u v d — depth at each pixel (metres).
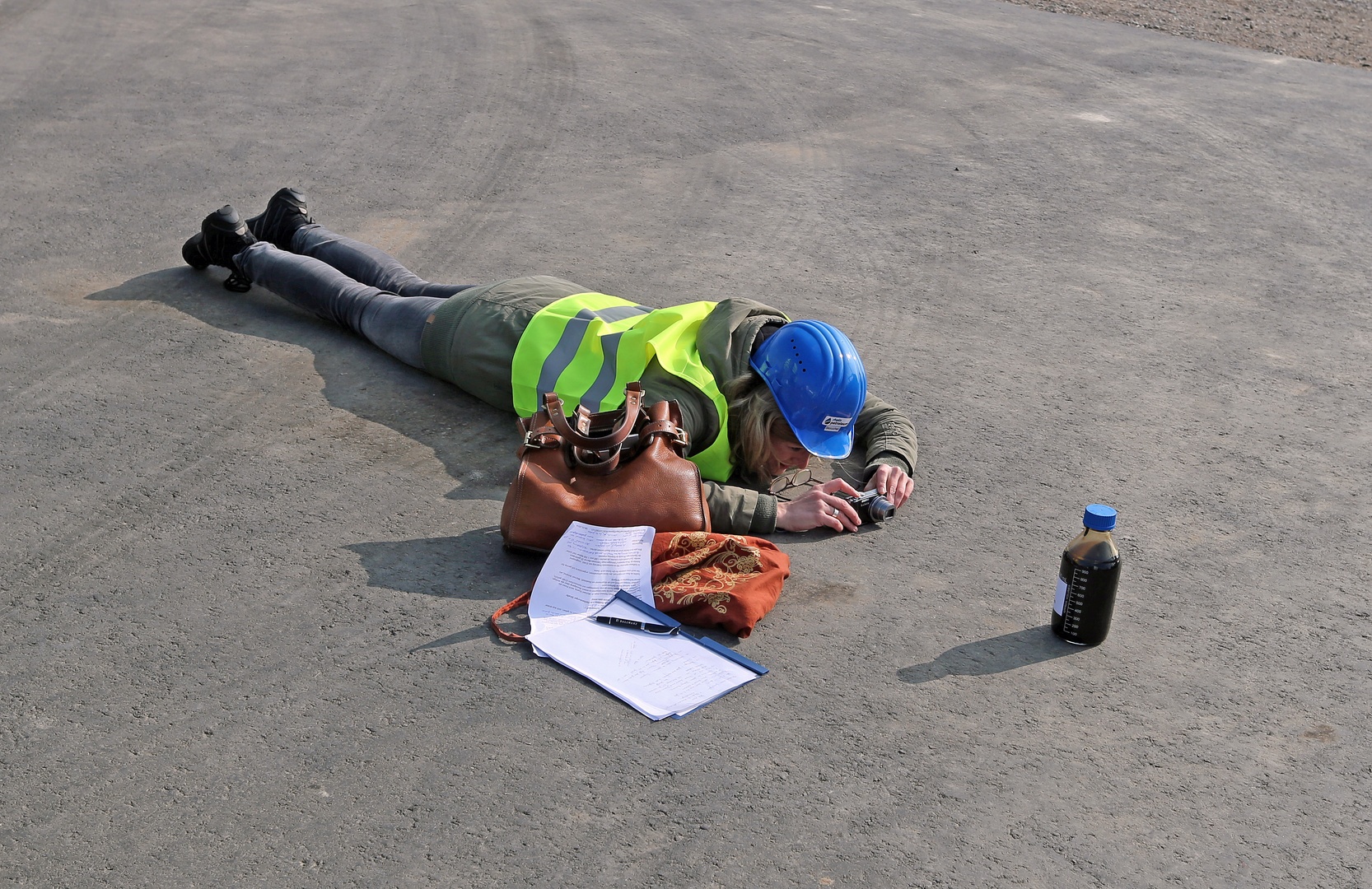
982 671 3.60
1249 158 9.88
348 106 10.12
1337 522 4.61
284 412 5.08
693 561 3.83
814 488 4.42
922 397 5.54
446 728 3.26
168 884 2.73
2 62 10.96
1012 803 3.08
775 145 9.66
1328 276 7.44
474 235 7.43
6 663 3.45
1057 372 5.89
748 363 4.40
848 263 7.28
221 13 13.57
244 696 3.35
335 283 5.77
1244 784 3.19
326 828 2.91
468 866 2.81
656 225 7.76
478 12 14.32
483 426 5.04
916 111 10.84
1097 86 12.05
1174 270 7.43
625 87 11.15
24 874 2.74
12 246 6.79
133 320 5.90
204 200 7.72
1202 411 5.54
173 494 4.41
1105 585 3.64
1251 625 3.91
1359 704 3.54
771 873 2.82
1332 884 2.87
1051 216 8.33
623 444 4.13
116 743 3.16
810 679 3.52
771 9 15.24
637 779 3.10
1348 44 15.35
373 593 3.86
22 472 4.50
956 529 4.42
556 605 3.73
